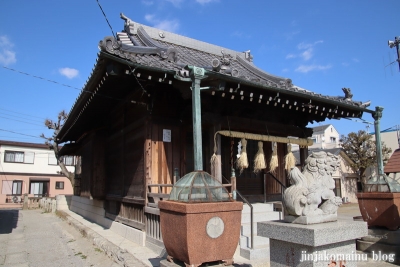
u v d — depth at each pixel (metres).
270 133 9.85
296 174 4.11
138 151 8.38
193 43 12.52
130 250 7.04
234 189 6.86
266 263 5.72
